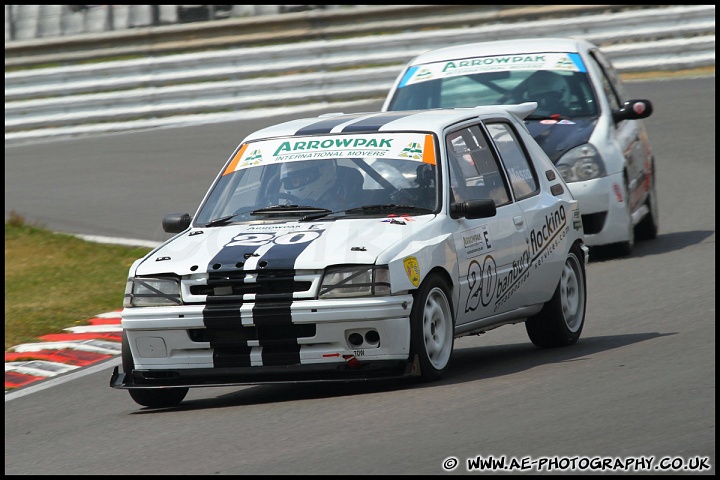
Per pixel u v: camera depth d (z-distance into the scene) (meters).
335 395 25.30
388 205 26.39
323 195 27.03
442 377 25.61
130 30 84.25
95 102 79.88
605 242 41.00
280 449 20.45
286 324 24.06
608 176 40.81
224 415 24.31
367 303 23.73
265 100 78.44
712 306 32.72
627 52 77.00
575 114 42.41
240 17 85.56
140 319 25.00
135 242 51.66
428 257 25.00
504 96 42.97
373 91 77.50
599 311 34.31
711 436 19.03
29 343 35.50
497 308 27.80
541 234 29.42
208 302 24.55
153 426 24.00
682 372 24.25
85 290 43.97
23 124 80.56
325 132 28.69
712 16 75.94
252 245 25.28
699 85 73.12
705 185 54.53
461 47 46.03
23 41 85.62
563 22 77.81
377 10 81.62
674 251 42.62
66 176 66.81
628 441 19.11
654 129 64.81
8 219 57.22
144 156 69.88
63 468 21.09
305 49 79.12
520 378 25.16
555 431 20.08
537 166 30.83
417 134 27.80
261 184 27.92
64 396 28.69
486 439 19.88
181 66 79.81
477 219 27.17
